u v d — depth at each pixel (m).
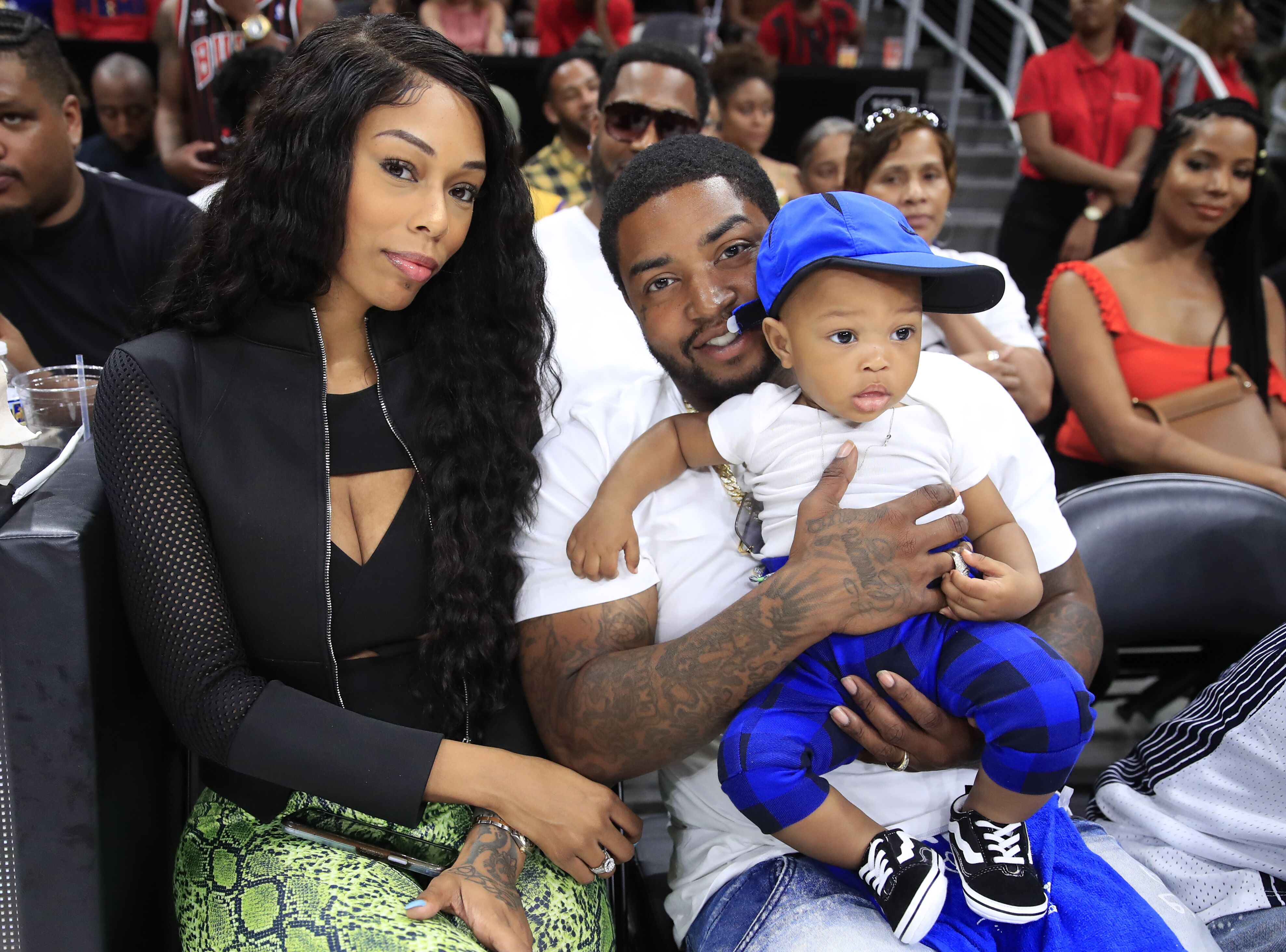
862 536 1.23
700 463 1.37
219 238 1.27
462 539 1.32
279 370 1.26
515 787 1.24
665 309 1.38
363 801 1.19
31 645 1.13
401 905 1.16
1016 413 1.43
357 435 1.32
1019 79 5.93
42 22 2.05
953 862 1.24
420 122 1.19
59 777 1.17
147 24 4.61
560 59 3.79
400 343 1.37
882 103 4.62
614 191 1.43
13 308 2.20
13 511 1.21
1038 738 1.16
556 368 1.71
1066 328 2.51
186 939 1.27
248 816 1.30
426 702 1.36
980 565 1.25
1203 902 1.41
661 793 1.59
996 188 6.02
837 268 1.21
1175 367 2.45
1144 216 2.50
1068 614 1.38
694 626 1.37
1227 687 1.44
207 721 1.19
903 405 1.34
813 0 5.25
